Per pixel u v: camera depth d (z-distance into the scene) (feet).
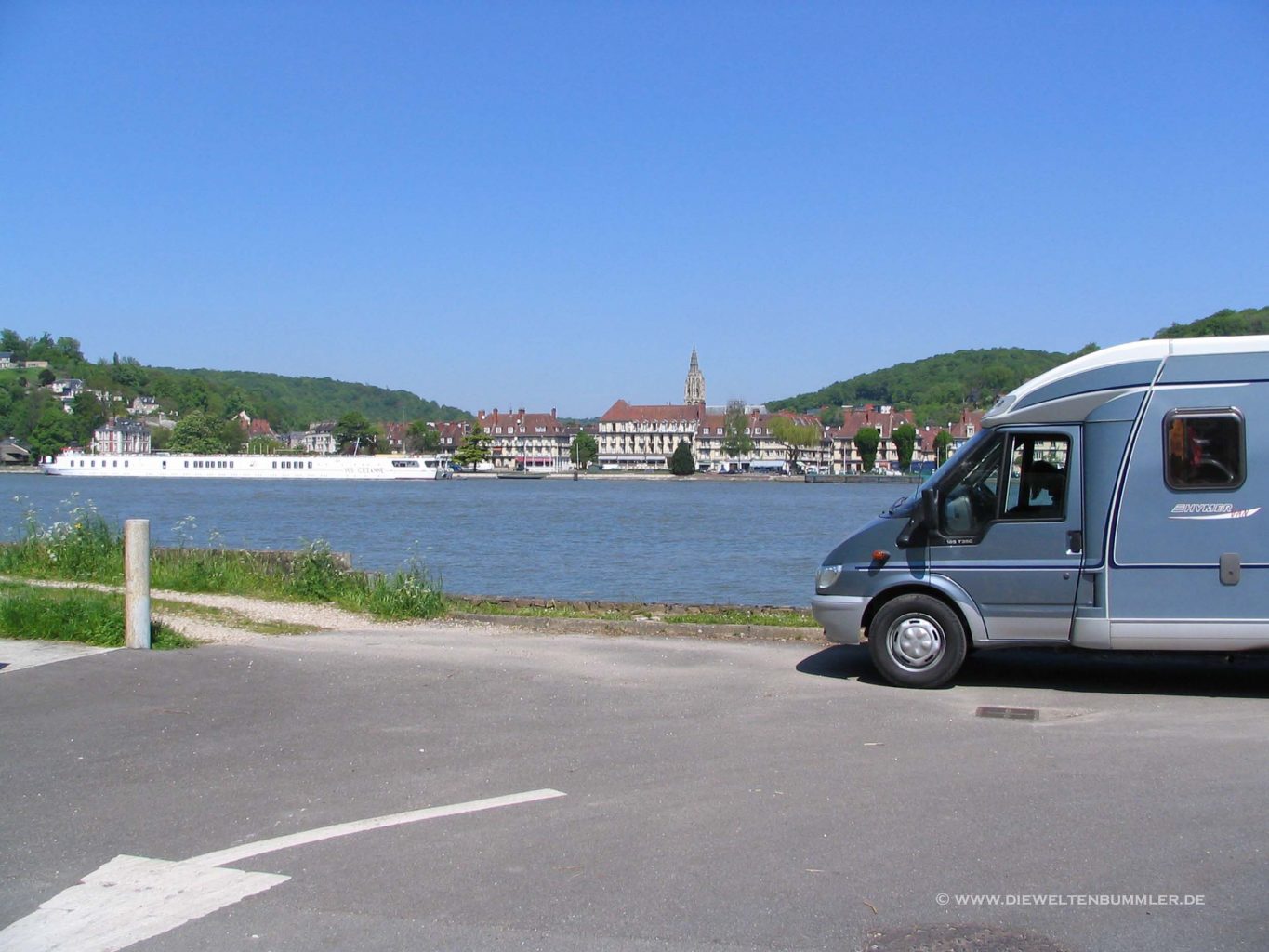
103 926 17.08
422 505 290.56
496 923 17.07
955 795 23.29
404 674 36.19
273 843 20.54
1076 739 28.19
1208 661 40.42
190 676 34.91
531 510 267.59
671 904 17.76
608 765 25.72
